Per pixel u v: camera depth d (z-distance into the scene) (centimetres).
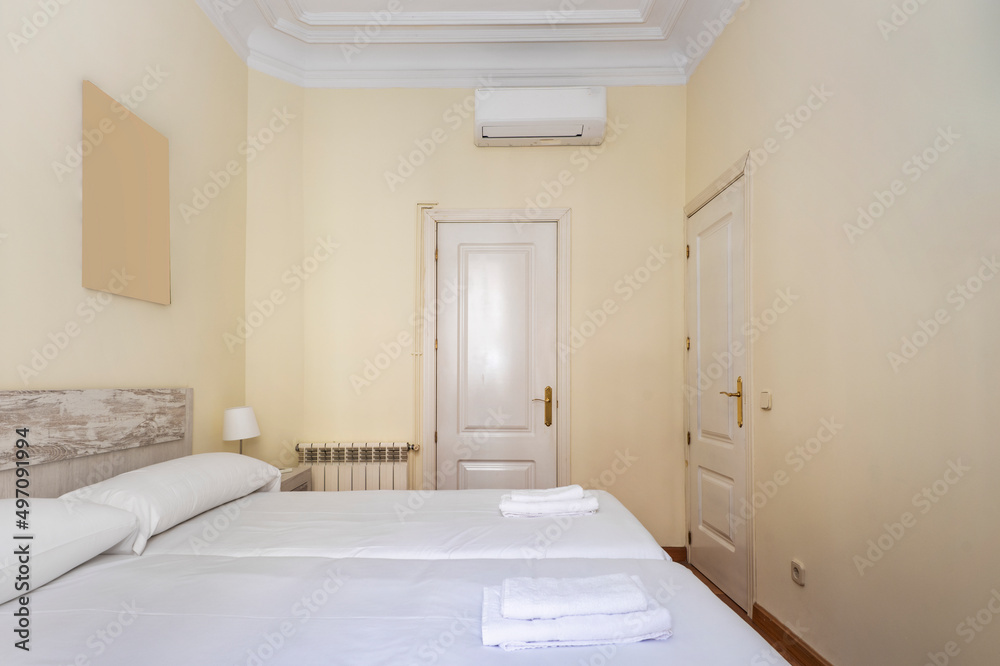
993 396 135
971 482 141
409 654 106
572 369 350
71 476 183
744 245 266
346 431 347
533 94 326
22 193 169
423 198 354
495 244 357
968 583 142
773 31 242
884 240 173
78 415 185
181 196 260
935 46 153
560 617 114
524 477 352
